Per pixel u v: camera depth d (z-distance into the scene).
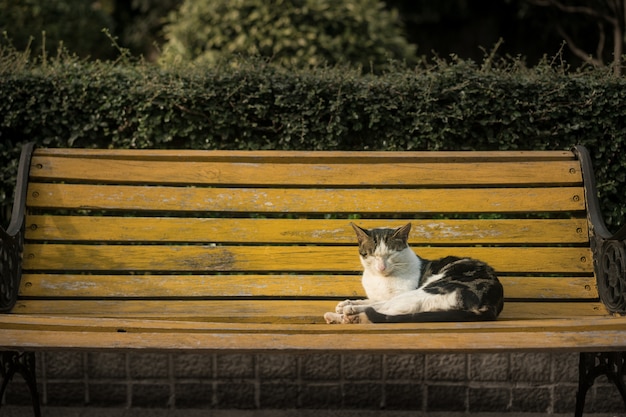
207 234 3.79
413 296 3.33
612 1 8.41
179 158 3.85
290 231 3.81
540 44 11.12
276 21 7.02
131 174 3.83
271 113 4.32
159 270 3.74
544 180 3.84
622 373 3.41
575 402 4.09
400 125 4.32
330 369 4.13
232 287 3.73
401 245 3.57
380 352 2.85
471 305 3.23
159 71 4.43
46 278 3.67
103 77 4.32
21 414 4.04
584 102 4.25
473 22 11.89
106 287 3.68
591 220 3.74
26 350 2.90
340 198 3.84
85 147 4.37
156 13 12.41
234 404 4.16
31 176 3.78
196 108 4.31
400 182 3.84
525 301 3.72
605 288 3.60
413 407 4.12
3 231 3.38
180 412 4.11
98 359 4.13
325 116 4.34
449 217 4.37
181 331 2.88
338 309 3.39
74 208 3.79
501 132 4.32
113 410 4.12
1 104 4.25
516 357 4.09
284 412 4.12
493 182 3.84
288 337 2.86
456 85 4.27
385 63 7.23
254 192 3.84
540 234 3.80
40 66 4.61
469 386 4.11
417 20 11.93
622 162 4.28
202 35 7.18
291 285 3.75
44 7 9.20
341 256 3.80
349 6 7.14
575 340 2.86
